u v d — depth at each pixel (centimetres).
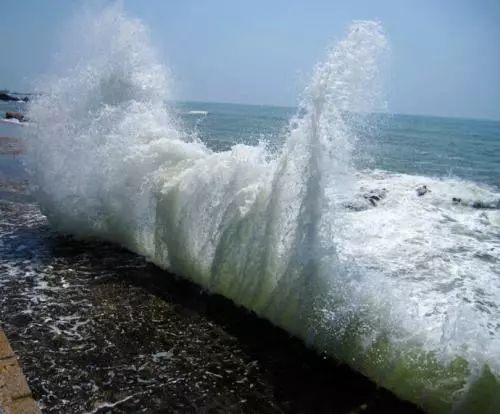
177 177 670
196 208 622
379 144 2906
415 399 390
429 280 614
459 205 1088
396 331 423
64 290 572
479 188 1281
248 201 567
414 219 940
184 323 506
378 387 411
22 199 1038
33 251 707
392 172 1659
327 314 469
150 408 365
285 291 509
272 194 544
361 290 460
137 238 718
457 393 374
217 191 606
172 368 421
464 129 6644
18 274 615
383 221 913
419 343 406
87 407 361
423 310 512
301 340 482
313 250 498
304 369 432
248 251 554
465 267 671
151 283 607
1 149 1786
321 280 487
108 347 448
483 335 398
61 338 459
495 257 721
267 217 544
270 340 481
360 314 448
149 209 694
